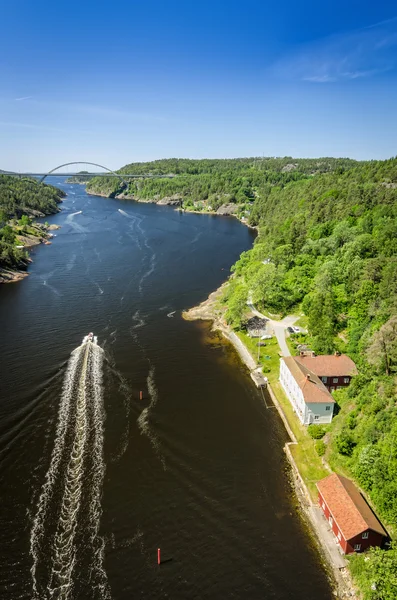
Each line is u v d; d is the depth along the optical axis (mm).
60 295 119062
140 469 54750
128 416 65250
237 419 66312
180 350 87875
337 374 71500
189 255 167000
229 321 97500
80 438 59750
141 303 113875
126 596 39500
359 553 43438
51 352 84375
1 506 48312
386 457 49500
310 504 50312
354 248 104500
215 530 46688
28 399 68250
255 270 115000
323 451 58031
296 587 40750
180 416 66125
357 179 166125
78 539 44781
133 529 46312
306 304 99062
